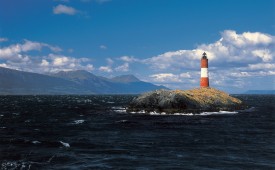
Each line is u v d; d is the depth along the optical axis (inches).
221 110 4092.0
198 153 1477.6
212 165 1258.6
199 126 2566.4
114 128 2429.9
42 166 1236.5
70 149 1567.4
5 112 4111.7
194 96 4143.7
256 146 1664.6
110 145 1679.4
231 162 1306.6
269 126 2576.3
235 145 1690.5
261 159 1364.4
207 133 2154.3
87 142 1769.2
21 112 4151.1
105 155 1433.3
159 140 1847.9
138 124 2709.2
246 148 1605.6
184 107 3843.5
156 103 3954.2
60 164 1268.5
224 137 1973.4
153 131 2253.9
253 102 7514.8
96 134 2098.9
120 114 3777.1
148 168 1209.4
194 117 3373.5
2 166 1221.1
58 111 4375.0
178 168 1211.2
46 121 2970.0
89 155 1430.9
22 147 1603.1
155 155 1433.3
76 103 7066.9
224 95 4667.8
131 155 1432.1
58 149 1563.7
